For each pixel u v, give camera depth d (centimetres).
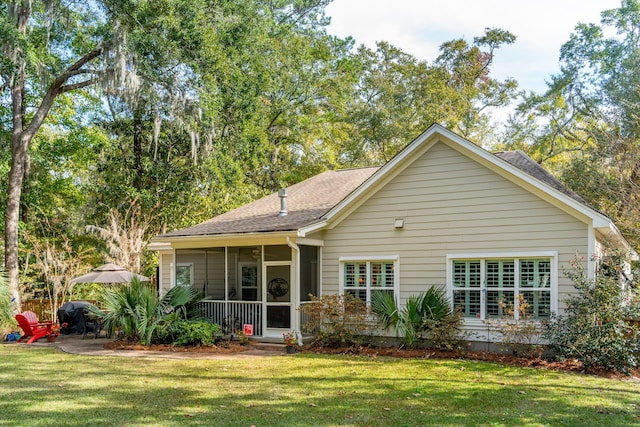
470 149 1273
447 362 1138
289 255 1507
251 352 1320
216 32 2356
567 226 1173
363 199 1439
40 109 2222
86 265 2314
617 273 1145
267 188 3231
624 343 1023
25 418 713
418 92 3434
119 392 868
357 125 3475
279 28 3061
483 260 1268
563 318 1148
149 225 2456
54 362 1175
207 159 2356
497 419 705
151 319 1446
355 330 1331
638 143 2311
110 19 2094
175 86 2205
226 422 693
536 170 1451
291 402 798
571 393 852
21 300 2136
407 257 1364
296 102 3061
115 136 2492
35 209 2605
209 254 1695
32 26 2273
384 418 711
